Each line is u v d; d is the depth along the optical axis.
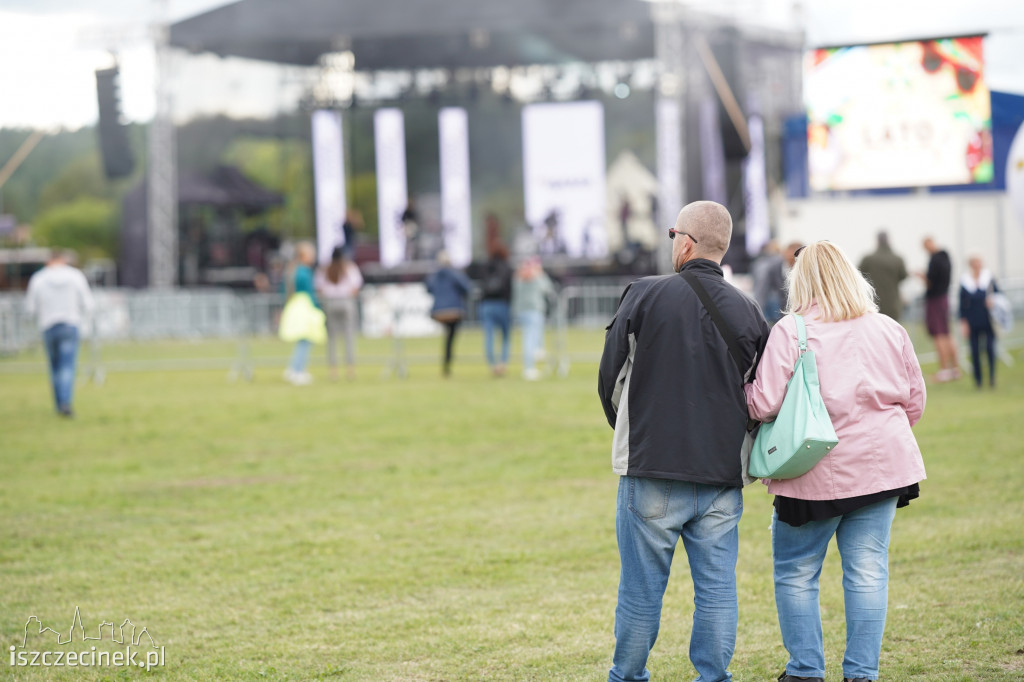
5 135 39.88
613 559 8.30
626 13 37.50
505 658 6.17
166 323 33.50
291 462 12.85
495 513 9.94
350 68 47.03
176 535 9.31
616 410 5.18
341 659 6.21
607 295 28.27
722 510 5.04
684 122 40.66
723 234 5.24
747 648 6.25
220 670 6.05
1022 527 8.80
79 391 21.61
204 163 44.69
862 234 30.12
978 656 5.91
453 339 23.08
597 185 43.09
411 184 48.00
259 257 45.72
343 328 23.00
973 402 16.80
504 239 47.44
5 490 11.34
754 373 5.15
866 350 5.16
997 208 29.42
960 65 27.42
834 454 5.09
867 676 5.10
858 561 5.17
